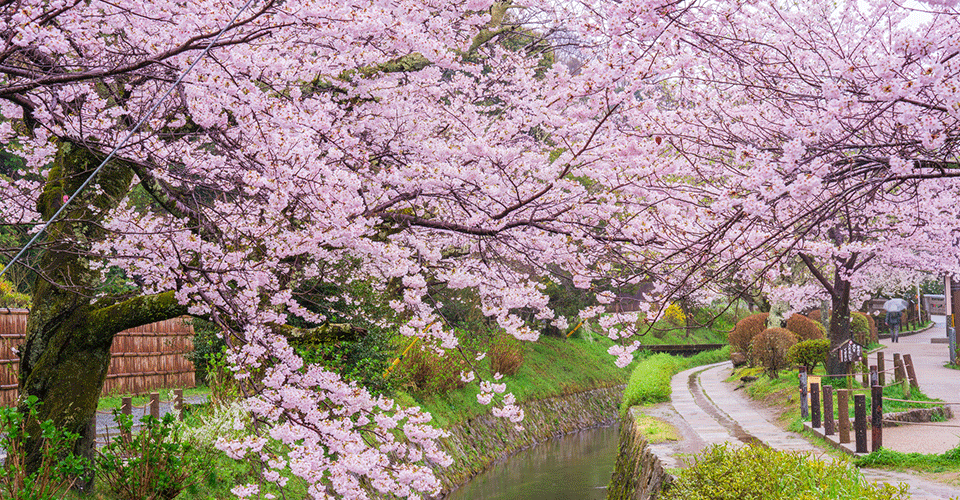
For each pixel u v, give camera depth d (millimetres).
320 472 5918
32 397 6551
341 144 6355
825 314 24203
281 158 5668
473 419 19984
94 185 7340
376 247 6145
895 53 4141
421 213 7707
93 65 5754
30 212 7906
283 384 6426
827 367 16594
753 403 17828
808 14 6941
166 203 6832
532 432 23062
